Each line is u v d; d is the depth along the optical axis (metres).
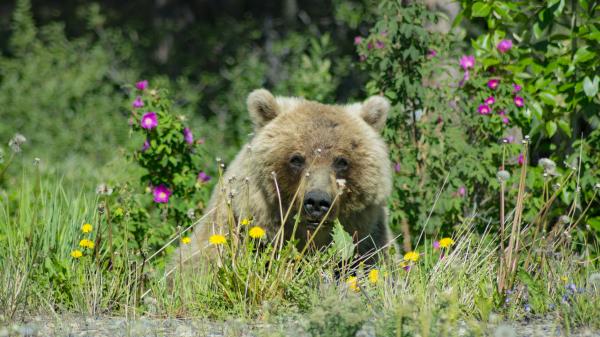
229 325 8.18
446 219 12.77
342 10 27.66
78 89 27.03
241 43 33.12
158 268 11.00
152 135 13.05
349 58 26.52
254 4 35.91
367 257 10.40
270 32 32.34
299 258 9.32
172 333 8.22
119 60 31.70
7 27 36.50
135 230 12.44
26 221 11.16
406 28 12.80
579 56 11.94
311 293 8.59
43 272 9.70
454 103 13.72
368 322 7.84
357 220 10.72
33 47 29.38
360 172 10.66
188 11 36.19
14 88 26.86
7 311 8.86
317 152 10.24
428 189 12.80
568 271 9.86
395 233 13.51
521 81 12.89
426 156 13.05
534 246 10.05
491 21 13.16
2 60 28.98
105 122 25.97
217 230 10.59
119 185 13.12
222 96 28.53
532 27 13.14
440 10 17.30
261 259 9.29
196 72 33.59
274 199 10.59
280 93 21.09
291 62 28.52
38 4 36.44
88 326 8.49
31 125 26.03
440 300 8.10
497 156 13.07
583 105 12.16
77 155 24.80
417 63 13.12
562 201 12.49
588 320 8.62
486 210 13.12
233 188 10.67
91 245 9.82
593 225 11.88
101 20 31.55
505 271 9.17
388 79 13.27
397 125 13.01
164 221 13.09
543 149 13.41
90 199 12.01
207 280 9.59
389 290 9.02
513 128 14.20
